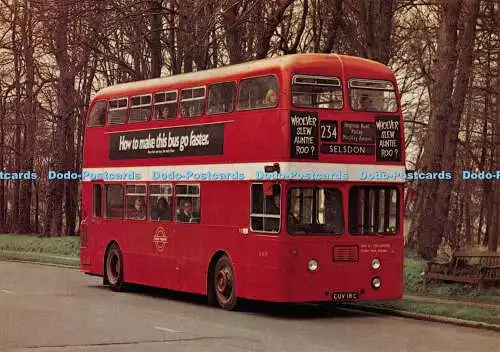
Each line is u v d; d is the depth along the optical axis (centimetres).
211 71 1880
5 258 3572
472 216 5659
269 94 1678
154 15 3114
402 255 1720
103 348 1232
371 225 1695
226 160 1794
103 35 3142
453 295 1925
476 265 2011
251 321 1608
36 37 4144
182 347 1248
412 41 3878
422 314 1661
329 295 1648
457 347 1294
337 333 1445
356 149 1688
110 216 2292
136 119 2175
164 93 2053
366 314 1745
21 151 5444
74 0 2988
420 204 2777
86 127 2425
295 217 1633
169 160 2014
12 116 5559
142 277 2123
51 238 4228
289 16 3216
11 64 5350
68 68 4000
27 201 5806
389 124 1725
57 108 4750
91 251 2380
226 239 1784
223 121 1812
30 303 1864
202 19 2836
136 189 2164
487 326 1511
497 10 3291
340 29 3002
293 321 1619
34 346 1247
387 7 2612
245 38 3097
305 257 1631
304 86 1653
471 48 2827
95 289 2292
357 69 1706
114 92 2298
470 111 4209
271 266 1644
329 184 1658
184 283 1939
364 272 1680
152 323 1538
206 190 1859
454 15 2400
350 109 1688
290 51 2975
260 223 1686
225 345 1277
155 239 2067
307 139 1642
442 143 2408
